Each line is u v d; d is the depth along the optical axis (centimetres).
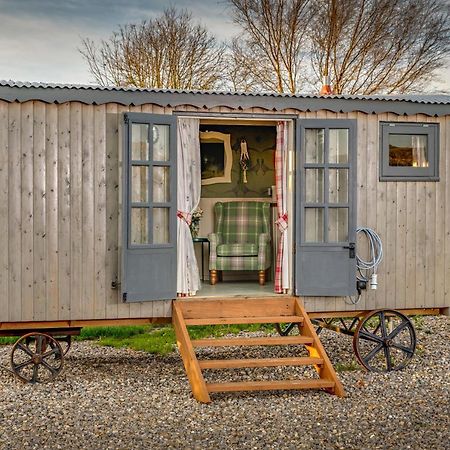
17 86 682
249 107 734
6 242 692
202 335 1039
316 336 722
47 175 698
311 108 746
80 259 707
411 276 786
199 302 740
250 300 752
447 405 641
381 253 772
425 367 807
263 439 543
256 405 643
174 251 730
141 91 709
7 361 868
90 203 707
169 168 723
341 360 859
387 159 773
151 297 717
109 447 523
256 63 1775
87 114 704
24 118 692
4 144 689
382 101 764
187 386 722
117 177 712
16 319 696
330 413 615
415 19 1766
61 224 702
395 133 775
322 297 764
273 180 1048
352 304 773
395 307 782
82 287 708
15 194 693
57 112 699
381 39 1759
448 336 1024
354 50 1770
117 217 714
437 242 792
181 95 718
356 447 523
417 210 785
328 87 893
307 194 754
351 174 751
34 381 738
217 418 600
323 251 755
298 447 523
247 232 998
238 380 761
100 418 602
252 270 947
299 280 752
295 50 1770
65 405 646
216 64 1773
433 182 789
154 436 550
